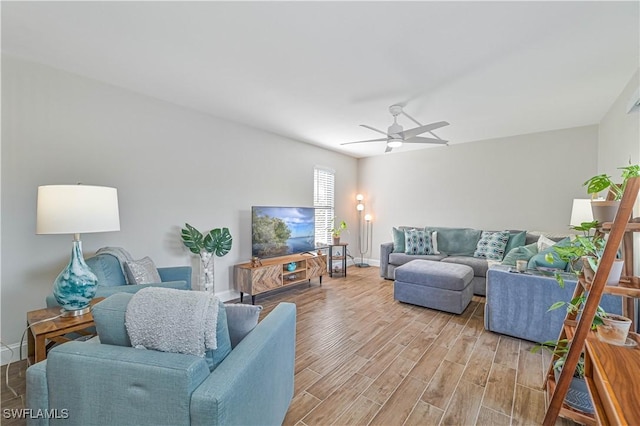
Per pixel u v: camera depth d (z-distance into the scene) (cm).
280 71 247
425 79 259
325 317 323
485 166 487
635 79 246
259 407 118
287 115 359
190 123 338
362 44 205
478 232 475
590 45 204
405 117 365
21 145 226
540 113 350
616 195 161
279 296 402
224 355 113
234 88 282
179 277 280
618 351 104
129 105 287
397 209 591
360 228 645
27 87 229
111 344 109
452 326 298
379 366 221
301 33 193
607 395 81
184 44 208
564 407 156
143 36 199
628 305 172
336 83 268
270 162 439
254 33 194
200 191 349
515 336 266
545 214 435
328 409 172
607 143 347
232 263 388
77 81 254
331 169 566
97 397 98
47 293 237
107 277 217
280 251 428
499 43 202
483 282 403
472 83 266
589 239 165
